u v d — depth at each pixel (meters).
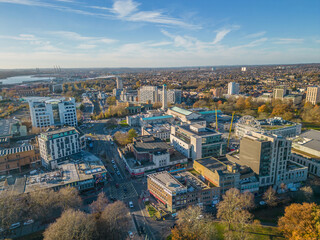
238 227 139.00
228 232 135.75
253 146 183.38
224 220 146.75
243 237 131.75
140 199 176.38
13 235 137.25
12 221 136.62
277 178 188.38
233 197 147.12
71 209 135.62
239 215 134.75
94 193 183.75
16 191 157.50
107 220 129.12
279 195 179.75
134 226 145.50
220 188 170.75
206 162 195.12
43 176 180.50
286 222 128.75
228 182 172.50
